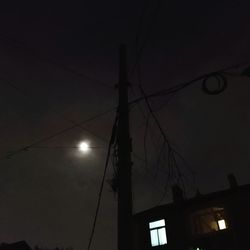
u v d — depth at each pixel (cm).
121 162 673
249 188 2184
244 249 2016
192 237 2219
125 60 842
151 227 2395
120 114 735
